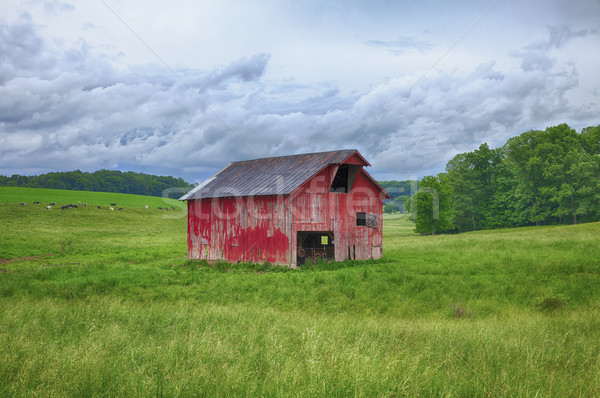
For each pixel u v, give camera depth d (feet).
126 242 164.04
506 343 27.94
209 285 67.92
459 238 167.12
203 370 19.84
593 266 74.90
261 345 27.17
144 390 17.83
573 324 36.63
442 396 17.74
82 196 361.51
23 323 33.40
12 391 18.08
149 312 41.14
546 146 329.31
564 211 309.42
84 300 53.06
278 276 75.05
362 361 21.12
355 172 97.40
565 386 19.97
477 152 370.32
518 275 70.59
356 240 97.55
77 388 18.31
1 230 172.65
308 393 17.48
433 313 50.85
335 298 58.29
